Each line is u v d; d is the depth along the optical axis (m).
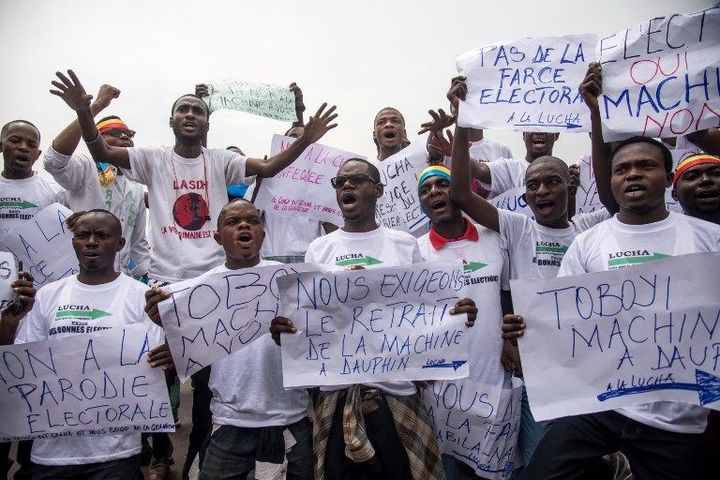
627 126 3.23
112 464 3.09
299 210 5.05
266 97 5.27
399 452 3.07
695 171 3.92
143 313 3.40
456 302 3.03
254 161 4.53
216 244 4.29
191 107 4.31
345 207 3.53
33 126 4.66
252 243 3.32
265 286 3.04
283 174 5.04
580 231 4.38
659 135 3.17
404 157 4.93
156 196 4.29
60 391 2.99
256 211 3.39
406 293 3.05
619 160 2.96
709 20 3.18
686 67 3.18
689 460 2.70
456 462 3.82
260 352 3.27
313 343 3.03
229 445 3.20
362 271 3.04
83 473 3.09
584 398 2.75
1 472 3.98
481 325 3.69
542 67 3.62
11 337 3.01
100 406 2.99
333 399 3.16
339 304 3.04
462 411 3.59
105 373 3.00
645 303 2.74
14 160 4.54
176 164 4.35
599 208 4.86
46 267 4.10
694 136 3.60
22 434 2.97
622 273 2.78
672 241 2.90
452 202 3.83
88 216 3.38
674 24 3.23
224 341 2.99
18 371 2.98
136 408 3.00
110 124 5.20
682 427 2.71
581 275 2.81
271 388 3.23
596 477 3.04
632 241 2.97
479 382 3.61
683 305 2.69
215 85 5.22
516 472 3.86
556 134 5.07
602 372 2.76
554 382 2.78
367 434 3.07
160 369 3.00
